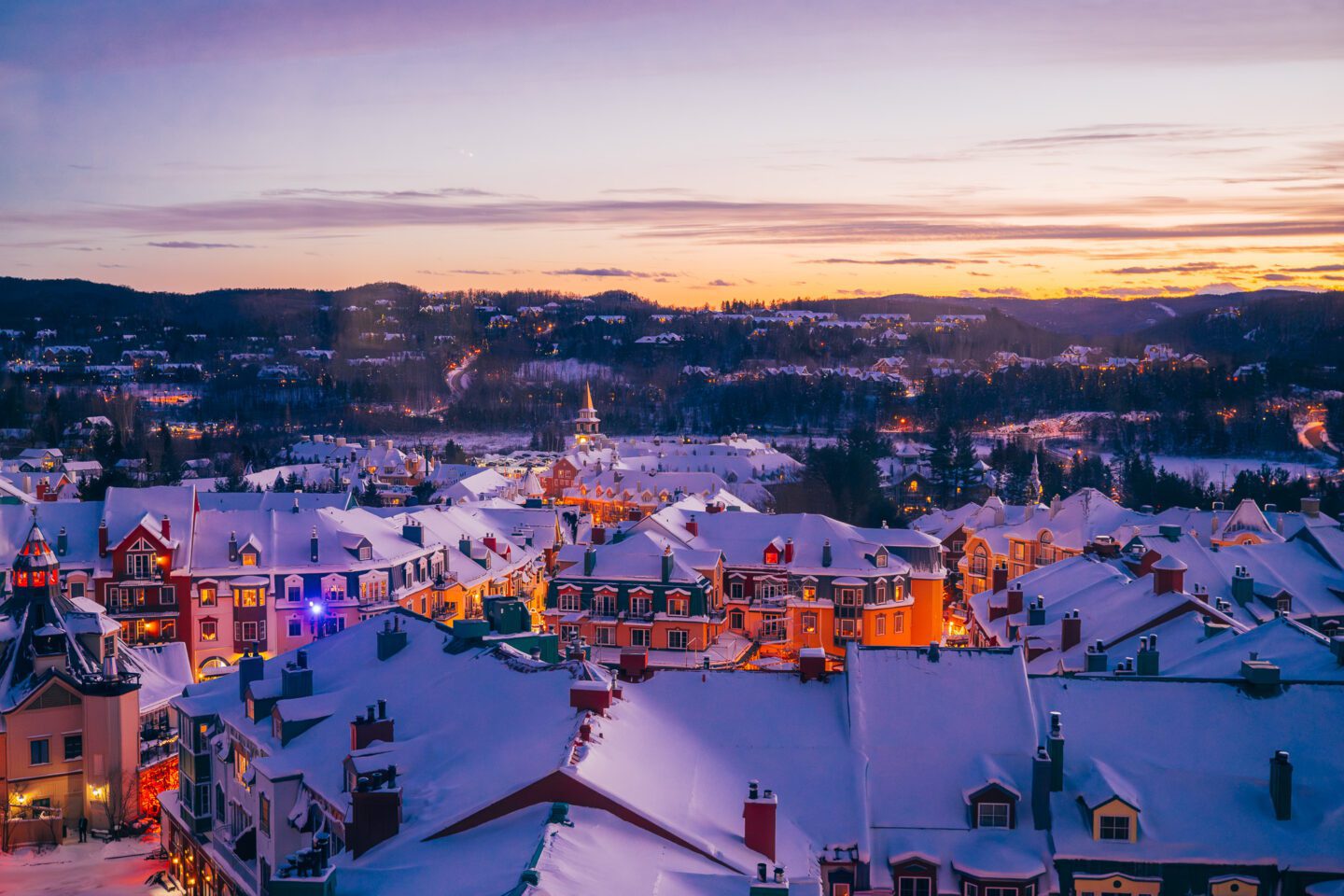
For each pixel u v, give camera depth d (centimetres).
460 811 5175
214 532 13125
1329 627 11031
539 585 16388
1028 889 5400
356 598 12838
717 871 4934
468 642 7000
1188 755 5884
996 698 6222
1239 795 5669
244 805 6881
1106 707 6188
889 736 6112
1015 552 16500
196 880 7725
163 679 10531
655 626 11969
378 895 4734
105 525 12700
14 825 8794
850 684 6369
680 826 5166
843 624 12812
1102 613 9219
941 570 13650
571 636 12131
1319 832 5444
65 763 9019
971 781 5831
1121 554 11662
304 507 15512
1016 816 5659
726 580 13088
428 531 14788
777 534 13450
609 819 5097
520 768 5375
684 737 6131
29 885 8075
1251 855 5388
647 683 6594
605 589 12125
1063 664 8444
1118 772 5806
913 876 5519
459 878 4650
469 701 6322
